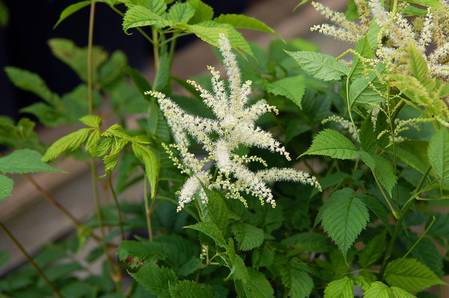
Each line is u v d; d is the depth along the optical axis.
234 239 1.12
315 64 1.11
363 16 1.11
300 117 1.25
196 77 1.21
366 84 1.08
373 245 1.13
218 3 2.32
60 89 2.36
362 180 1.16
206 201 1.06
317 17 2.11
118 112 1.52
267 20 2.23
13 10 2.19
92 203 1.97
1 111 2.25
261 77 1.25
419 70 1.02
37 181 2.03
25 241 1.91
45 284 1.48
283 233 1.21
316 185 1.09
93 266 1.83
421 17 1.12
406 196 1.17
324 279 1.13
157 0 1.15
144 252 1.14
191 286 1.07
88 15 2.28
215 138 1.17
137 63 2.38
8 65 2.23
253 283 1.08
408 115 1.20
